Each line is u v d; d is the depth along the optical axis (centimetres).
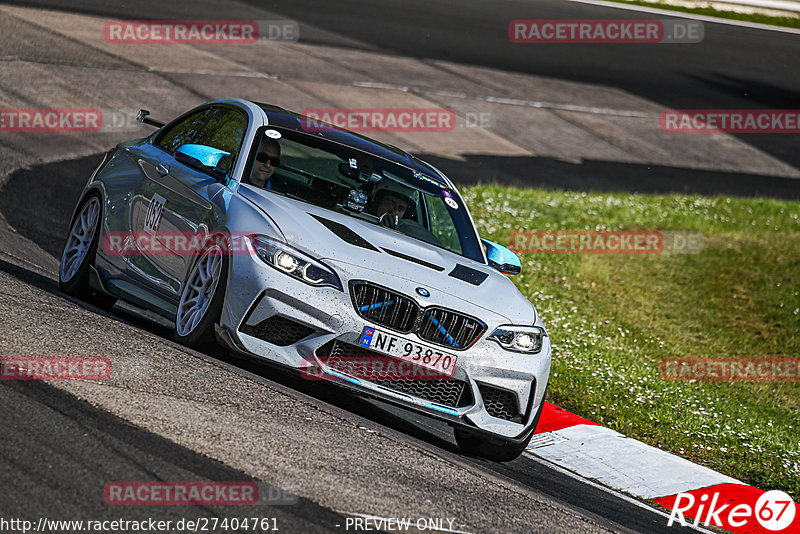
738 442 2777
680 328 4103
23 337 1838
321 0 10000
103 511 1203
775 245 5691
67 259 2567
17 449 1327
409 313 1980
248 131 2353
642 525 1928
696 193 6981
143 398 1656
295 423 1767
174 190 2284
